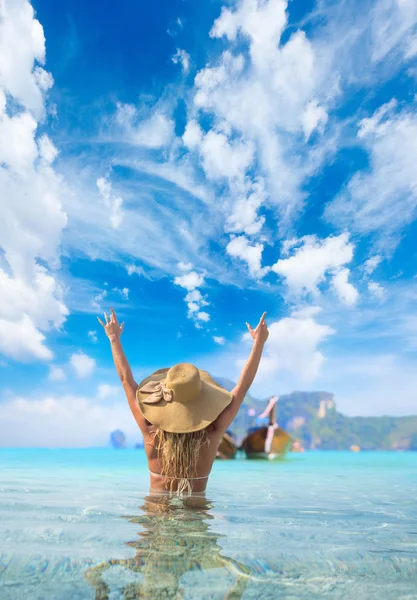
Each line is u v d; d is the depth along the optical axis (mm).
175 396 3189
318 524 2303
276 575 1432
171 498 3051
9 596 1202
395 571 1502
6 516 2297
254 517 2445
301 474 6262
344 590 1316
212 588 1300
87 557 1551
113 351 3533
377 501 3334
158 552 1625
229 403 3293
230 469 7375
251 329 3504
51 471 5816
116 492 3381
